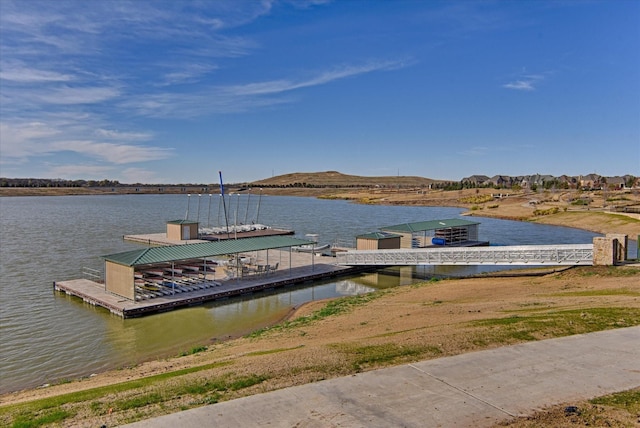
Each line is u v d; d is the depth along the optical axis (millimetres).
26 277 33531
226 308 25594
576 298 18141
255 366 11008
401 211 112625
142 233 61750
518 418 7441
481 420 7398
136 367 16328
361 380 9281
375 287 31062
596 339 11641
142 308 23938
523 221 81625
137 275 29156
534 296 20234
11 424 8422
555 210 86188
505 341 11789
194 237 55031
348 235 61688
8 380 16391
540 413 7602
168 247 27953
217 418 7742
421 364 10133
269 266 32844
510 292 22734
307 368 10367
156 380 11172
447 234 48844
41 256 42469
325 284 32000
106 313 24391
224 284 29312
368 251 35125
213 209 127562
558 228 69500
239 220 89125
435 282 29531
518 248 28750
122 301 25094
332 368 10281
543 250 27875
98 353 18953
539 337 12047
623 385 8719
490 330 12945
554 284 23484
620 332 12219
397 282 32500
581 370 9539
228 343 18719
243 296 28141
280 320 23172
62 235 58812
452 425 7258
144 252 26453
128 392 10016
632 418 7332
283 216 98250
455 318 16438
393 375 9508
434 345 11703
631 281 21219
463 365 9992
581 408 7750
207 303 26438
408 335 13523
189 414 7945
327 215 100250
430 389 8719
